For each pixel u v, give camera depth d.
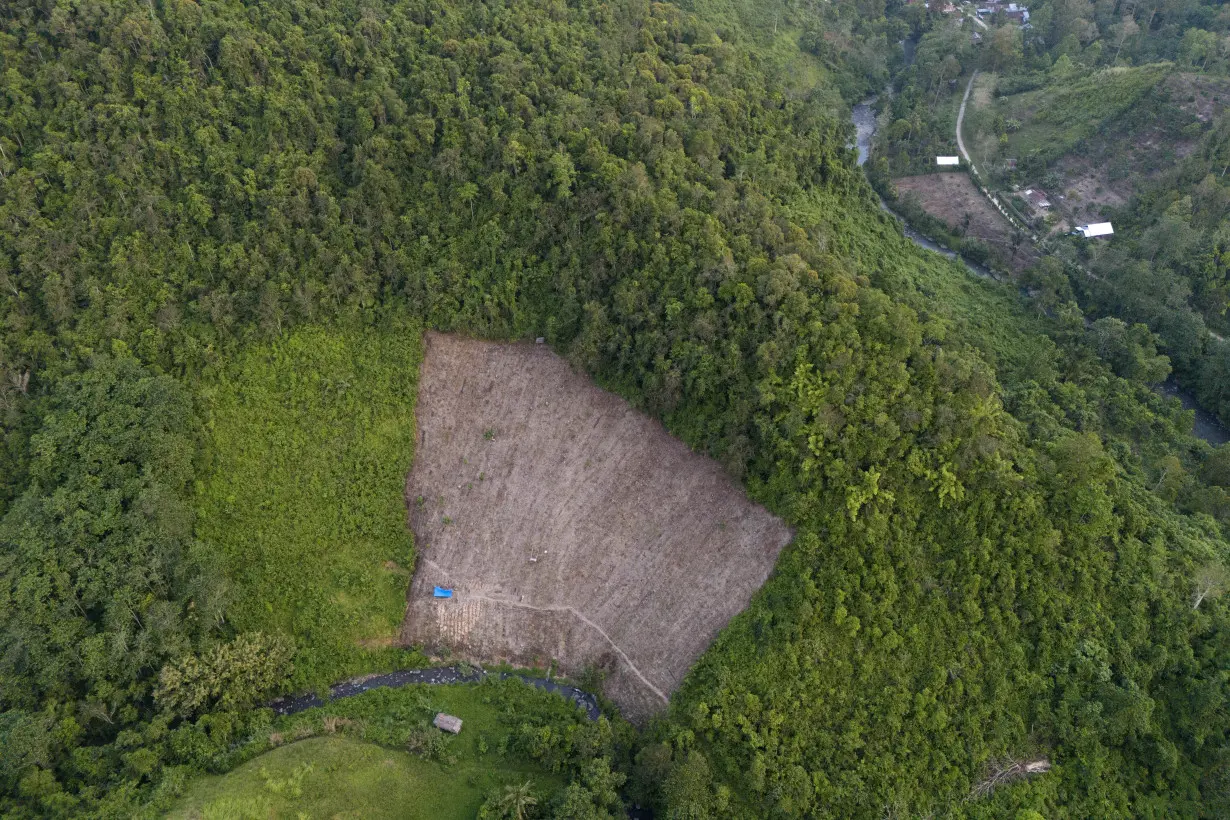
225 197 78.56
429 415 79.12
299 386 77.12
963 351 81.81
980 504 66.19
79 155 76.56
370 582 72.25
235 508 72.62
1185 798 61.25
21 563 63.81
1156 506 74.19
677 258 76.12
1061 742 61.75
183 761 61.19
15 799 56.81
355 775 60.72
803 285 74.25
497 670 70.75
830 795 58.34
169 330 75.06
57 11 79.06
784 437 68.62
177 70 80.88
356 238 79.94
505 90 86.25
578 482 76.31
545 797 59.88
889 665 62.31
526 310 80.69
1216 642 65.25
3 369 70.56
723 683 62.91
